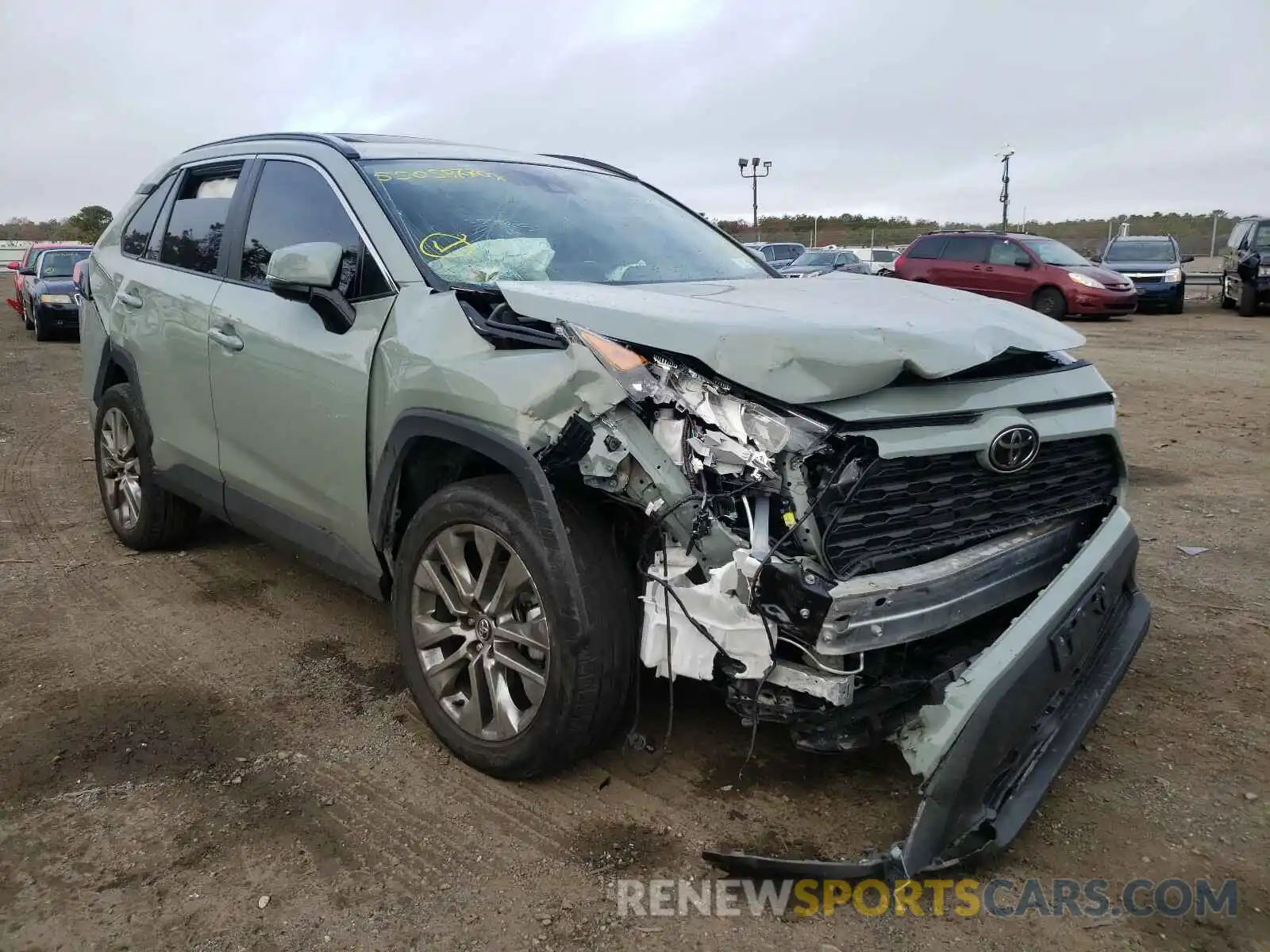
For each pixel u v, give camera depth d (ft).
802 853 8.33
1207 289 84.02
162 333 14.01
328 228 11.51
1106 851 8.45
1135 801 9.16
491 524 8.89
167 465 14.46
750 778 9.42
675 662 7.94
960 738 7.57
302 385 11.12
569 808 8.99
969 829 7.58
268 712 10.89
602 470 7.93
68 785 9.43
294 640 12.82
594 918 7.63
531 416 8.31
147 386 14.56
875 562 7.88
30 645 12.61
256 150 13.57
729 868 8.00
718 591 7.59
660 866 8.20
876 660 8.02
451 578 9.58
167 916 7.65
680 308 8.77
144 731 10.45
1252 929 7.51
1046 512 9.50
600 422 7.97
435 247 10.68
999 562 8.62
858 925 7.57
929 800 7.56
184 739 10.28
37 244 64.59
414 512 10.43
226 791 9.32
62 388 35.53
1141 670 11.80
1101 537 9.57
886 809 8.94
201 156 15.03
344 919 7.62
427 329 9.57
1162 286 63.36
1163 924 7.56
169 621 13.41
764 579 7.45
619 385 7.84
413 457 9.92
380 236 10.74
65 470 22.41
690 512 7.70
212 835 8.64
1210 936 7.44
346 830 8.71
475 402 8.73
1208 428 26.08
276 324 11.66
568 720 8.58
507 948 7.32
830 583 7.48
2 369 41.16
